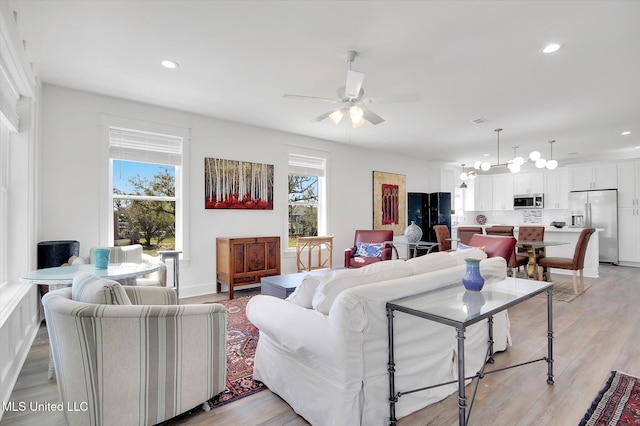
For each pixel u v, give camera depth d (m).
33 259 2.99
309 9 2.19
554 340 2.90
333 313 1.58
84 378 1.55
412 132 5.36
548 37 2.52
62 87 3.52
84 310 1.51
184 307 1.80
